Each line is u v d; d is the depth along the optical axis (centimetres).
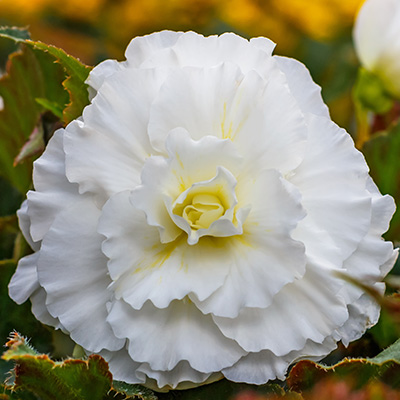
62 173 45
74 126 44
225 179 44
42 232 45
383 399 41
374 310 46
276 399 43
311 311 44
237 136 45
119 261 44
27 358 43
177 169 44
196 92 44
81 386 44
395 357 44
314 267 44
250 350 44
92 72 46
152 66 45
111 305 44
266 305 43
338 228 45
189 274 44
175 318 44
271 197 44
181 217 43
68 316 45
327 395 41
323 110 47
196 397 46
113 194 44
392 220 54
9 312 50
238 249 44
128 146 45
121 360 45
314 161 45
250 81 45
